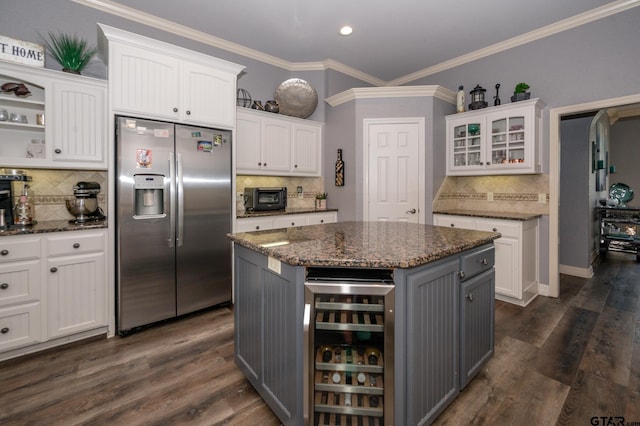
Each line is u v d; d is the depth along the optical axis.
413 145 3.76
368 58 4.00
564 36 3.15
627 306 2.97
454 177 4.14
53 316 2.20
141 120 2.50
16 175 2.21
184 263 2.75
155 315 2.59
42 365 2.01
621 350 2.16
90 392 1.74
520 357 2.09
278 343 1.47
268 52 3.85
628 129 6.17
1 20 2.43
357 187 3.86
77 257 2.29
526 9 2.92
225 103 3.00
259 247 1.52
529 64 3.41
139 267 2.51
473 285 1.70
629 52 2.79
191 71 2.79
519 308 2.97
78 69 2.45
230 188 3.04
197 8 2.93
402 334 1.27
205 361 2.07
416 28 3.28
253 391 1.77
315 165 4.22
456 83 4.05
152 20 3.07
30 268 2.11
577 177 4.03
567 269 4.13
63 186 2.68
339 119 4.05
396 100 3.77
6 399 1.68
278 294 1.46
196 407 1.63
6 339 2.05
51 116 2.27
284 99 4.00
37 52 2.35
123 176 2.42
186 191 2.74
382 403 1.32
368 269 1.36
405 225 2.37
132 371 1.95
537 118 3.23
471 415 1.56
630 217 5.11
